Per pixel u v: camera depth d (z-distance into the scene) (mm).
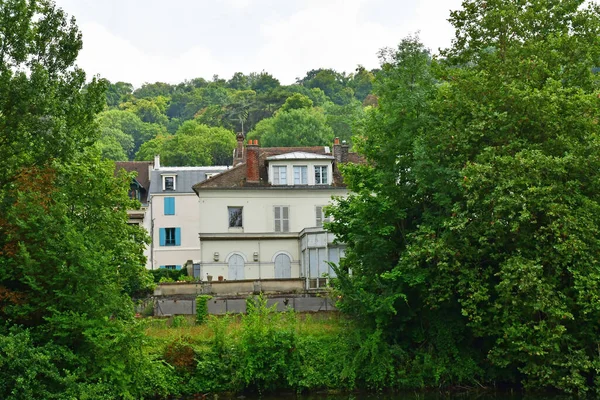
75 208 26406
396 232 30297
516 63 28094
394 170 30234
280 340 26906
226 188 48094
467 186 25391
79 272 21531
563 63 28797
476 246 26672
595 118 27047
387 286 28203
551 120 26188
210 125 128750
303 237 46438
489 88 27625
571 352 24891
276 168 49219
